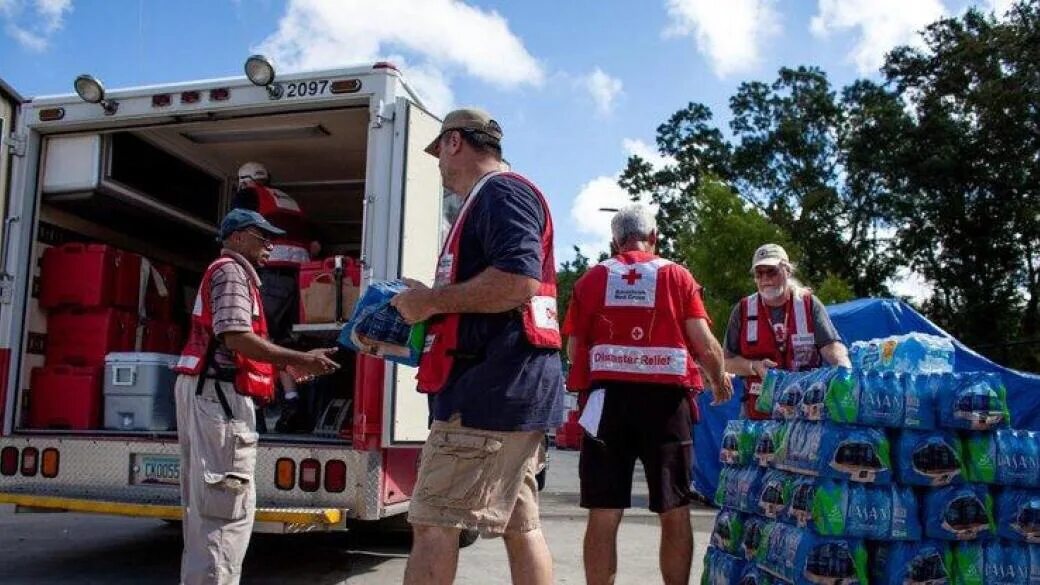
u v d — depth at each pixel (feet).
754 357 17.43
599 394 14.26
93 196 21.56
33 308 21.18
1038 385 33.94
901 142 115.03
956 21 109.29
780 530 13.08
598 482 14.25
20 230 20.79
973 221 111.45
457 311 9.72
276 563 21.84
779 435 13.71
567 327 14.97
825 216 125.39
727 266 82.69
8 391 20.30
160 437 19.17
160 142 23.32
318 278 20.12
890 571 12.16
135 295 22.43
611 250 16.15
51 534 25.88
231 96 19.75
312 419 23.67
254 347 14.16
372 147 18.67
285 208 23.32
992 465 12.33
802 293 17.46
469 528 9.79
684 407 14.53
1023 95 100.83
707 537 27.58
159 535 25.82
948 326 112.27
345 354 24.45
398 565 21.71
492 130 10.78
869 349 15.25
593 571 14.30
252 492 14.64
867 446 12.14
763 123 133.80
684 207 135.74
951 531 12.16
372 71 18.92
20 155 21.03
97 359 21.12
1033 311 109.40
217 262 14.84
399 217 18.44
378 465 17.98
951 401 12.40
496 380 9.78
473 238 10.11
